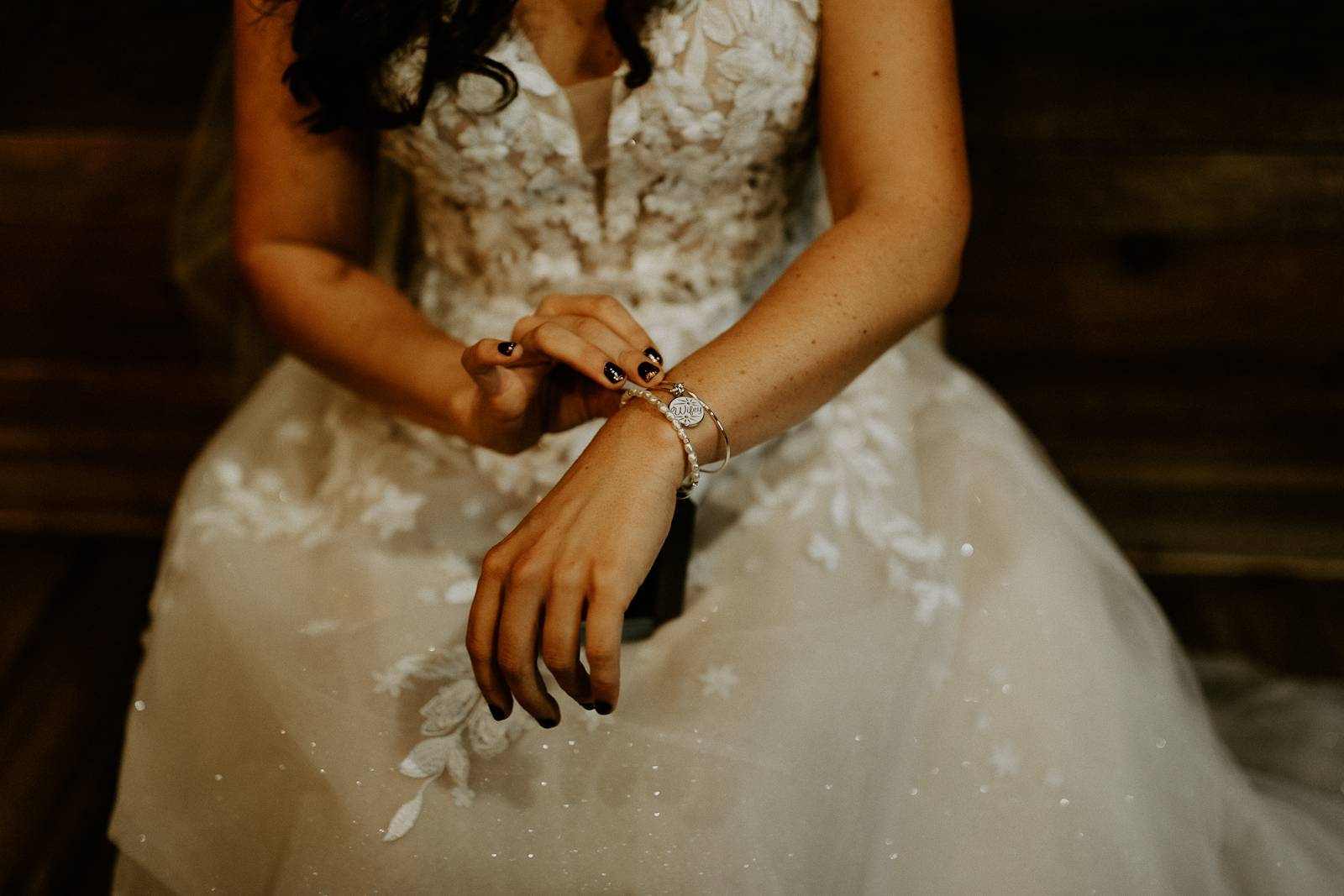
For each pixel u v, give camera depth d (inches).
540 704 29.8
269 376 48.7
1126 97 61.4
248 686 35.3
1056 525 43.5
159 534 75.4
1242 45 59.8
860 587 37.0
